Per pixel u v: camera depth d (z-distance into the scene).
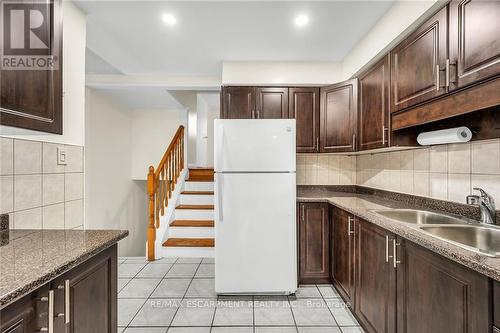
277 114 2.98
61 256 0.97
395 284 1.45
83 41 2.00
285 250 2.38
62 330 0.92
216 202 2.37
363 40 2.44
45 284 0.85
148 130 5.19
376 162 2.84
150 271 3.02
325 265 2.67
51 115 1.19
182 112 4.89
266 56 2.85
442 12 1.46
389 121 2.04
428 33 1.58
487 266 0.86
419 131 2.02
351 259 2.12
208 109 7.28
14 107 0.99
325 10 2.02
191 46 2.61
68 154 1.81
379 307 1.64
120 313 2.17
